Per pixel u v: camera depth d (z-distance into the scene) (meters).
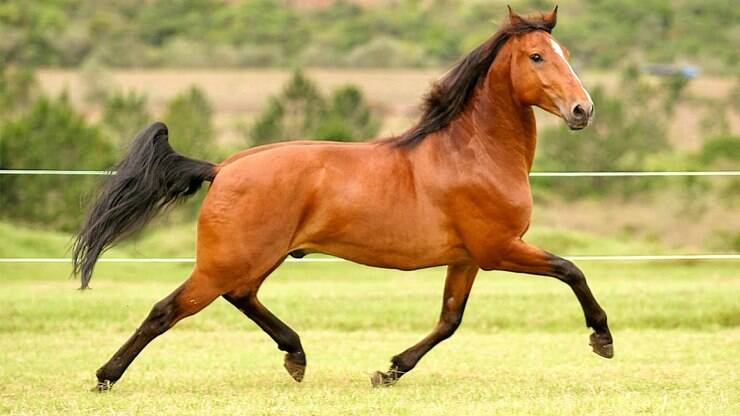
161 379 10.56
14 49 65.81
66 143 26.56
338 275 21.91
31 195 25.48
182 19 80.31
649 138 35.28
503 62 9.70
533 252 9.66
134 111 32.66
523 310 15.52
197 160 9.80
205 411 8.62
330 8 84.50
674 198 29.02
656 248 24.45
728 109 43.78
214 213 9.36
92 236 9.62
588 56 64.44
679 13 74.62
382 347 13.07
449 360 11.91
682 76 46.12
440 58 68.56
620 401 8.96
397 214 9.53
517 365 11.50
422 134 9.77
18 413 8.67
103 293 17.53
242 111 50.38
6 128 26.95
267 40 76.25
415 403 9.02
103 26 75.88
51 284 19.39
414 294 17.12
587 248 23.80
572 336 13.99
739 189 29.39
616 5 74.62
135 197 9.64
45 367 11.38
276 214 9.35
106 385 9.57
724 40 69.00
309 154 9.52
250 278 9.43
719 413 8.50
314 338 13.87
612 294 16.59
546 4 76.38
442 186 9.58
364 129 31.23
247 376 10.80
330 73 63.12
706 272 22.22
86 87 55.34
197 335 14.09
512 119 9.73
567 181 30.02
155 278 20.81
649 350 12.49
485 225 9.62
